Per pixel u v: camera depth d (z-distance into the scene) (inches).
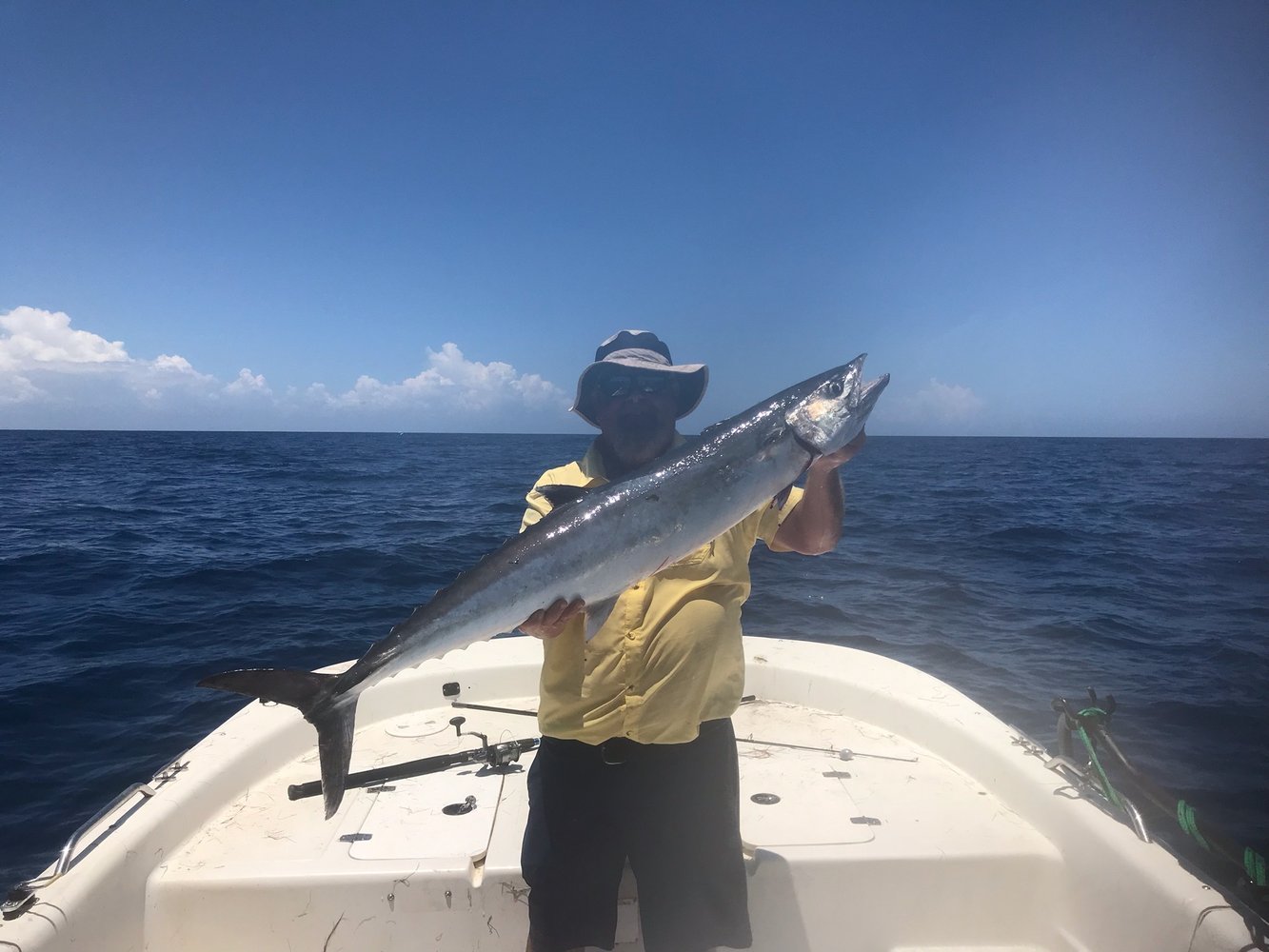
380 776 133.2
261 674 112.1
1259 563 556.7
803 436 114.8
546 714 105.8
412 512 844.0
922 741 150.1
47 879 95.7
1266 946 84.0
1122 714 263.7
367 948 106.6
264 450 2723.9
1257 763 227.6
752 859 110.8
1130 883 99.1
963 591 448.8
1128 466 2057.1
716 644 103.1
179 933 104.8
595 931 102.9
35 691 278.2
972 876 111.5
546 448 3403.1
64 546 573.6
